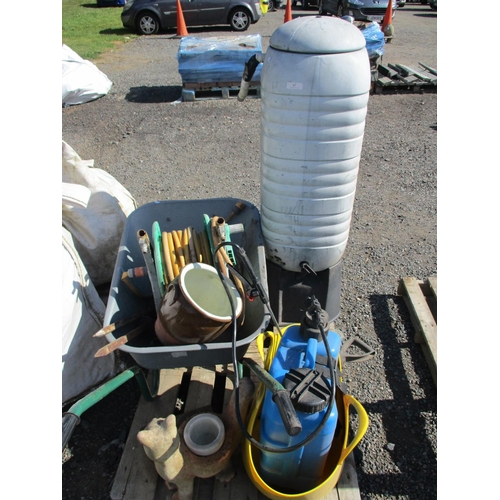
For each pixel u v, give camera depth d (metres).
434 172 4.72
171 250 2.16
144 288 2.42
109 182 3.04
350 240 3.68
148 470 1.98
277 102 1.94
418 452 2.15
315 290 2.46
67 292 2.17
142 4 10.51
